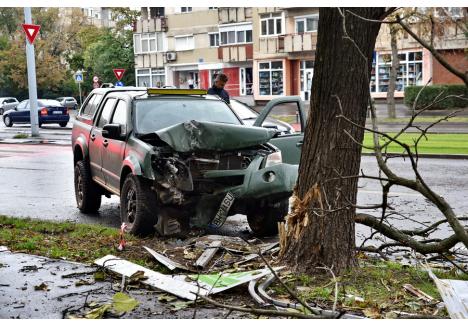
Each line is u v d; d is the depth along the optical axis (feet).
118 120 31.86
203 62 206.69
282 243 20.70
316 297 17.79
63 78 254.68
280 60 179.93
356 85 19.20
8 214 35.78
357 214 20.11
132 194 28.37
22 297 18.34
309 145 19.89
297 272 19.79
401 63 155.02
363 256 22.36
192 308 17.31
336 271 19.60
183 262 22.41
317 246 19.72
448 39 128.98
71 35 272.31
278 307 17.10
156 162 27.27
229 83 197.16
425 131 14.78
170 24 213.05
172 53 213.05
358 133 19.44
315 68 19.61
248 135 27.58
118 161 30.48
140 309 17.26
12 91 260.42
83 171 35.68
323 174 19.52
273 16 179.42
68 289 19.10
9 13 268.82
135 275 19.62
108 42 239.30
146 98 31.91
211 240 25.35
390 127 91.56
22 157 67.36
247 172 27.58
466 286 16.66
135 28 224.53
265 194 27.45
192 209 27.94
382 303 17.38
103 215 35.53
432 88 121.60
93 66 246.88
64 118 129.80
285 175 27.68
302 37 172.14
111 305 17.01
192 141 27.17
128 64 234.99
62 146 83.15
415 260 22.49
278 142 35.86
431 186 41.68
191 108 31.94
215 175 27.53
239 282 18.44
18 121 131.44
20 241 25.66
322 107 19.48
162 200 26.89
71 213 36.14
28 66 95.04
